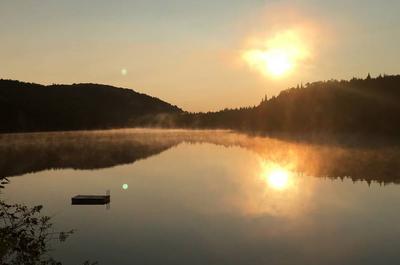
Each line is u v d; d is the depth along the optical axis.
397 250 35.25
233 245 37.31
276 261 33.28
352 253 34.88
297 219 46.72
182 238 39.75
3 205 10.90
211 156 134.88
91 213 51.31
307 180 78.00
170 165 109.62
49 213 51.47
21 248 10.23
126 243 38.12
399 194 61.59
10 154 145.25
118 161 121.94
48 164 115.06
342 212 50.12
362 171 89.69
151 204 56.41
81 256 34.03
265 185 72.31
